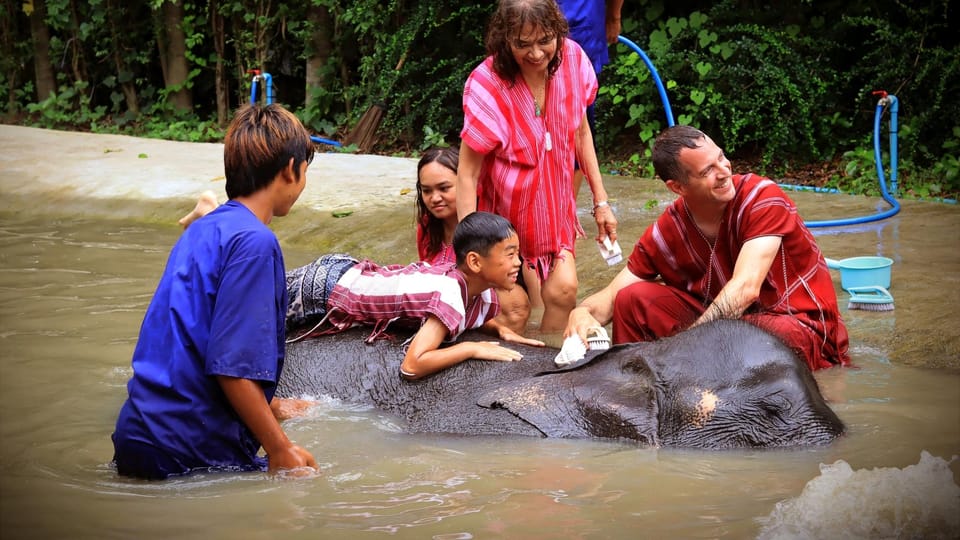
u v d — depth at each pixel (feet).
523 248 15.17
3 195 27.94
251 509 9.06
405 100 36.96
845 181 29.89
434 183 15.19
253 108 10.82
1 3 46.60
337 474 10.03
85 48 46.78
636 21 35.73
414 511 8.93
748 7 34.73
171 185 28.02
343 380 12.50
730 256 13.38
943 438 10.32
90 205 27.09
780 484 9.22
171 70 44.32
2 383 13.10
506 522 8.58
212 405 10.03
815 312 13.20
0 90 47.73
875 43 32.94
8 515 8.95
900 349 13.92
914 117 30.58
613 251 15.80
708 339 10.97
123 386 13.01
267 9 41.78
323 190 26.58
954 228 21.57
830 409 10.70
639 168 32.76
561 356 11.75
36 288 18.49
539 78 14.62
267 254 10.05
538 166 14.78
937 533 8.03
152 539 8.38
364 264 13.48
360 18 37.42
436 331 12.28
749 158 33.45
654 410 10.57
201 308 10.01
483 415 11.26
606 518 8.59
